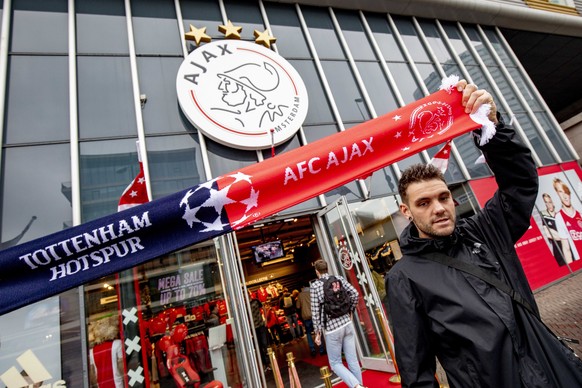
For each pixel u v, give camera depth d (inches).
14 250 60.4
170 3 240.8
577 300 201.5
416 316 48.9
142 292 152.6
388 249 220.2
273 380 198.7
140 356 142.9
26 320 132.7
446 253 52.1
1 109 169.9
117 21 219.0
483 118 56.0
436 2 329.4
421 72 311.0
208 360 149.9
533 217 281.7
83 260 63.2
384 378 153.6
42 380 128.0
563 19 403.2
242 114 209.3
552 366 43.0
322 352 235.3
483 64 346.0
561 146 340.2
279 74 231.8
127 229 64.9
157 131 197.3
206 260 165.9
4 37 184.9
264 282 473.4
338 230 194.7
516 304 47.2
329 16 300.8
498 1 378.6
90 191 170.1
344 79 273.0
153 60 216.7
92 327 140.1
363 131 79.0
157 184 185.6
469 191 263.1
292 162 75.1
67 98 185.6
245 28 260.7
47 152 170.1
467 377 44.3
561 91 554.9
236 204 70.5
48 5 205.0
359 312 182.5
